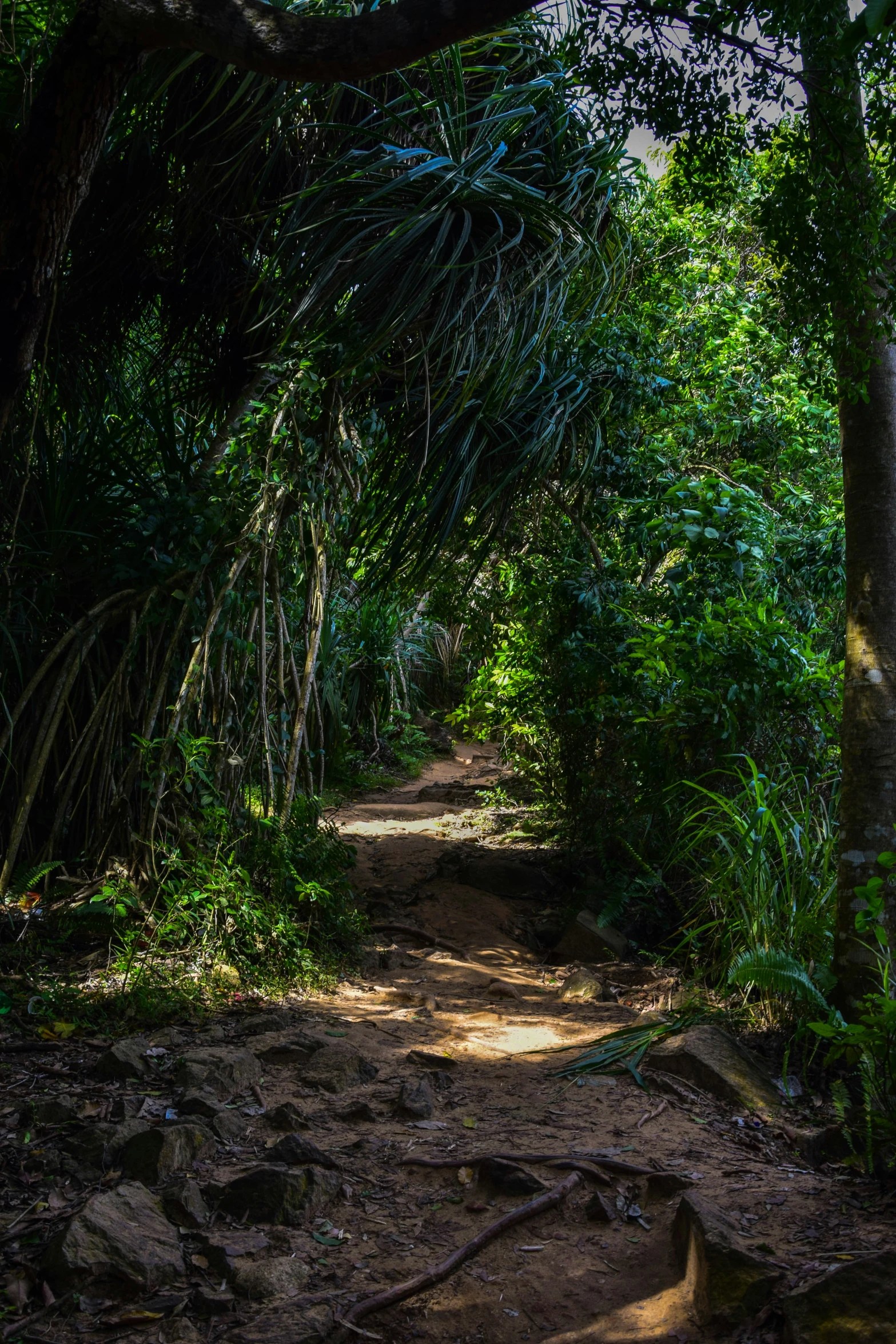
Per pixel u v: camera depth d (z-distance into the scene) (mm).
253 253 5516
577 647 6312
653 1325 2168
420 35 2471
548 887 6184
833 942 4008
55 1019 3707
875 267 3488
